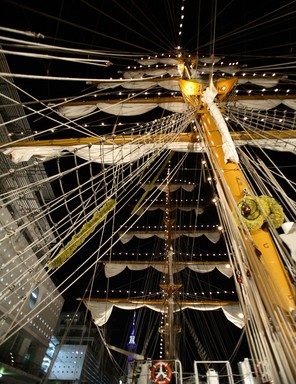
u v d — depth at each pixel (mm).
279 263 3463
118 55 6516
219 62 15586
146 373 6270
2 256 30844
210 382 4859
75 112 13258
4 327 35312
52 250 4297
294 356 2158
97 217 4801
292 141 8500
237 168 4883
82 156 8758
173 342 13539
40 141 9250
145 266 18938
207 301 17641
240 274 3486
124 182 5316
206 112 6938
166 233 21125
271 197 4008
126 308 16828
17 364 48844
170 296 16109
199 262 18938
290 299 2967
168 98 13445
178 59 12578
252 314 2965
